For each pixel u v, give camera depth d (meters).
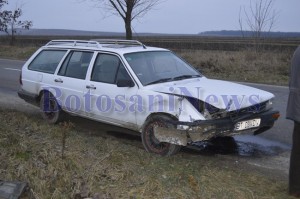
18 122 7.31
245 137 7.33
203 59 19.53
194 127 5.62
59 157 5.28
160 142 6.05
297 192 4.62
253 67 17.47
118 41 7.79
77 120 8.25
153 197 4.43
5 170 4.97
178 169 5.21
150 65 6.88
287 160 6.11
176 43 31.80
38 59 8.58
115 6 20.38
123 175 4.89
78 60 7.63
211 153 6.41
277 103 10.57
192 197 4.46
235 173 5.38
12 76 16.06
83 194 4.51
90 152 5.66
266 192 4.76
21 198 4.55
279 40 40.25
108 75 6.93
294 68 4.46
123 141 7.00
